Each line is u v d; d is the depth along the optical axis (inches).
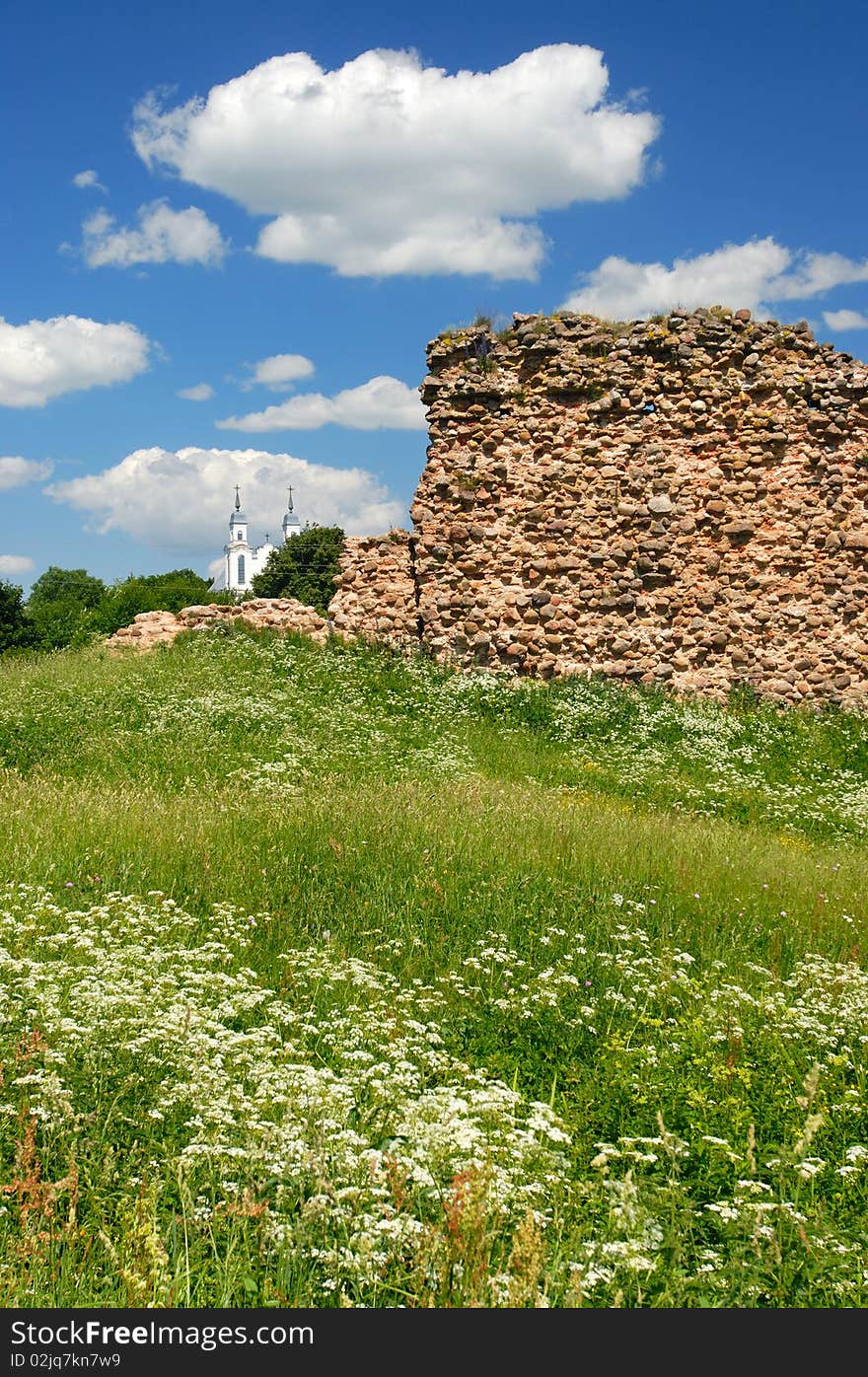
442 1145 165.3
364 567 834.2
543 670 780.0
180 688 655.8
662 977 274.1
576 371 798.5
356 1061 205.3
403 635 810.8
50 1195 145.3
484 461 799.7
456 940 297.9
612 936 301.9
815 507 789.2
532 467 798.5
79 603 2474.2
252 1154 158.4
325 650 773.9
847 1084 226.8
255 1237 149.9
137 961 239.1
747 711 751.1
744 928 334.0
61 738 551.5
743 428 794.2
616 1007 255.6
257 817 396.8
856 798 581.6
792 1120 202.4
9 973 220.1
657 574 786.2
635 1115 202.7
